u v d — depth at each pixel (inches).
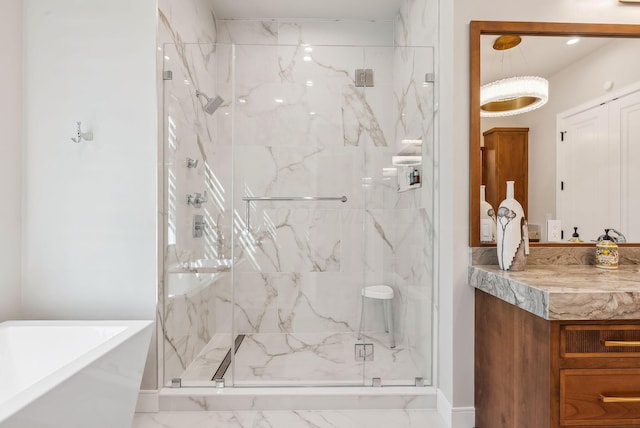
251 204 99.7
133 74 81.4
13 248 79.5
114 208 81.7
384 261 97.2
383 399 81.7
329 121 99.5
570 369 48.1
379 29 133.0
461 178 74.9
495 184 74.8
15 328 68.4
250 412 80.4
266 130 99.3
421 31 100.7
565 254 74.8
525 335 55.1
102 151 81.7
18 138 80.7
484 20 74.3
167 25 87.0
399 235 95.4
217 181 94.0
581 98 75.0
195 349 89.0
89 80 81.4
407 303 91.9
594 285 51.9
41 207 81.6
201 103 92.4
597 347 48.3
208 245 92.8
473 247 73.9
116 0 81.5
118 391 59.4
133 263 81.7
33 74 81.4
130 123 81.5
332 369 89.4
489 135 74.7
